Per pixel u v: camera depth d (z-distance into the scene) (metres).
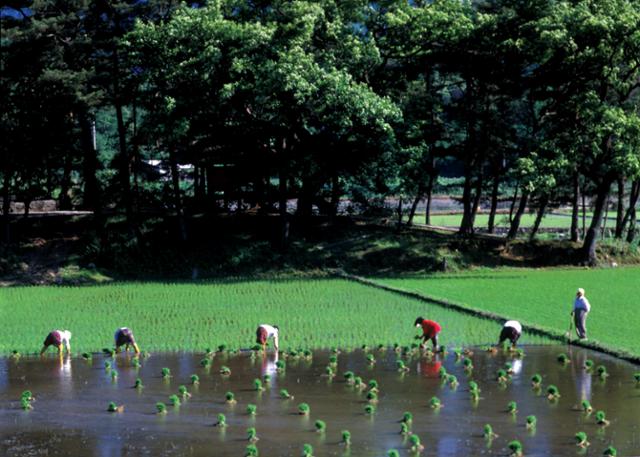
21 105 56.62
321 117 56.06
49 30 55.12
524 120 63.81
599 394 27.80
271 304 45.47
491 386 28.92
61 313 43.38
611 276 56.09
